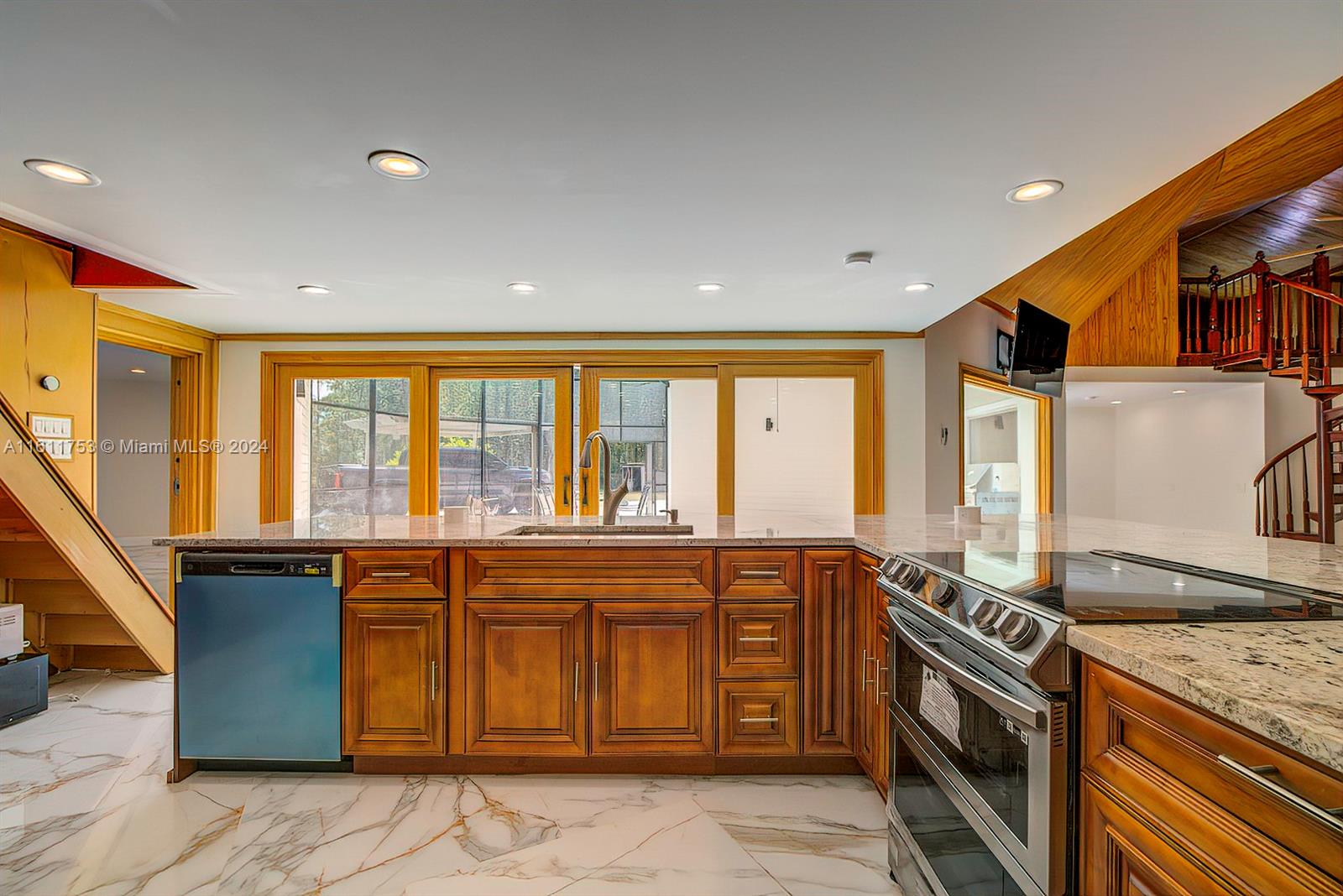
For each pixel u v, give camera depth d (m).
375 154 1.87
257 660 2.26
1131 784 0.93
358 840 1.92
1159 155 1.87
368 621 2.27
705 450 4.52
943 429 4.55
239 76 1.48
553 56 1.42
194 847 1.88
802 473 4.48
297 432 4.50
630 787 2.24
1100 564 1.65
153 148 1.82
